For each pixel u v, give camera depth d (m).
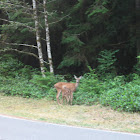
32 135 7.24
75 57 19.45
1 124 8.54
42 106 12.97
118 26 18.50
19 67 21.19
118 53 19.92
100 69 18.33
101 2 17.56
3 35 21.38
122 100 11.95
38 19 20.08
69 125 8.93
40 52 18.47
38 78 15.86
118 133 7.90
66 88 13.38
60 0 20.84
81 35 20.11
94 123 9.60
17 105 13.11
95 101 13.52
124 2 17.55
